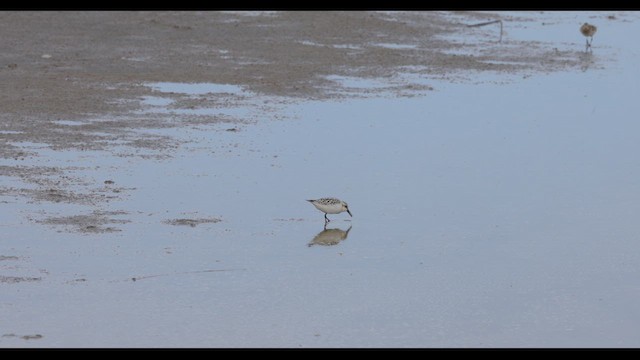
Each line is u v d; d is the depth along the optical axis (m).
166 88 28.47
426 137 24.75
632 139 25.08
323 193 20.56
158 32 35.53
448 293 16.25
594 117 27.12
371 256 17.59
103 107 26.17
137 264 16.84
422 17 40.34
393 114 26.77
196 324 15.02
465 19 40.78
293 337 14.75
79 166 21.45
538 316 15.55
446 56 34.19
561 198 20.67
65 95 27.09
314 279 16.61
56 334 14.59
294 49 34.09
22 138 23.19
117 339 14.52
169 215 19.00
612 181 21.83
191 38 35.00
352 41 35.72
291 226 18.80
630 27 40.75
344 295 16.08
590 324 15.34
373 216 19.45
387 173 21.95
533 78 31.52
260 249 17.69
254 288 16.20
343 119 26.11
